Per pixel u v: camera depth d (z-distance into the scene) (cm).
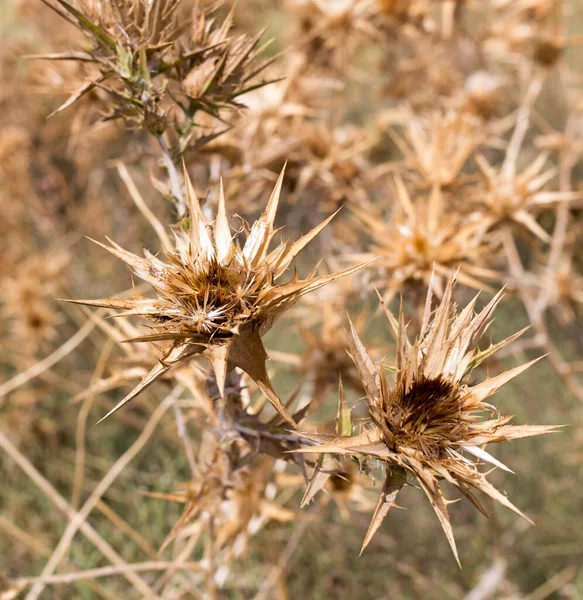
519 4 63
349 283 47
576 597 58
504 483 64
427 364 31
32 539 54
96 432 67
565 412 67
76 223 74
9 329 70
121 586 55
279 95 48
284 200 58
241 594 50
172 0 34
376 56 71
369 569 59
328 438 30
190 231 32
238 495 38
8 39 72
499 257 51
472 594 54
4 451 63
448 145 45
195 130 37
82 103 43
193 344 30
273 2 72
